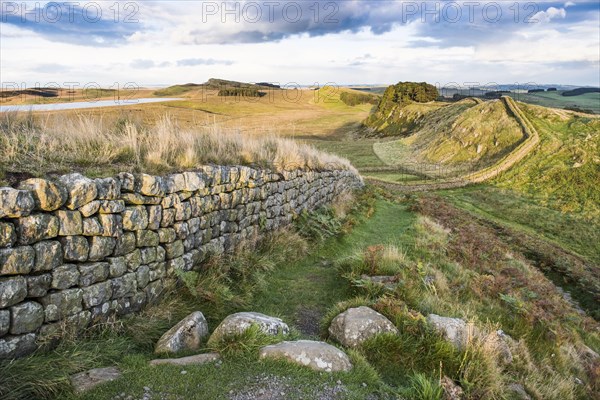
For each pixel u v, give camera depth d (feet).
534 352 21.43
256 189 28.55
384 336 16.81
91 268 14.46
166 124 26.71
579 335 28.53
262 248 28.48
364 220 49.06
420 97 419.54
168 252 18.76
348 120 410.93
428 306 20.97
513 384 16.51
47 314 12.96
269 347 14.47
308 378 13.29
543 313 26.30
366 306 19.21
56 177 14.29
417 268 26.84
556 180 144.77
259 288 22.68
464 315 20.49
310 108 467.93
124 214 16.07
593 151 158.30
